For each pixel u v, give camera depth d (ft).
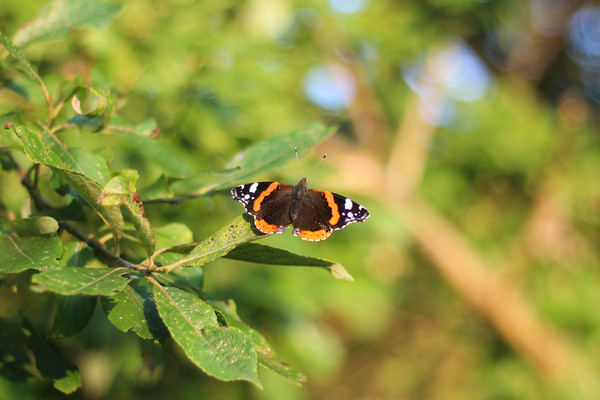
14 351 2.20
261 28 2.79
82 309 2.08
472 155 4.52
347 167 3.58
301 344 2.80
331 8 2.95
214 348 1.95
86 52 2.45
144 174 2.50
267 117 2.68
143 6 2.57
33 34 2.23
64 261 2.09
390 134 4.39
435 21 3.68
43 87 2.12
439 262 4.40
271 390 2.79
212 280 2.68
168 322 1.96
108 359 2.53
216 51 2.65
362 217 2.28
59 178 2.11
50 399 2.26
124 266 2.04
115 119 2.20
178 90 2.52
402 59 3.65
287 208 2.26
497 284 4.47
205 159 2.58
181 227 2.18
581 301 4.51
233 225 2.05
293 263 2.04
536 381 4.54
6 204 2.34
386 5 3.33
